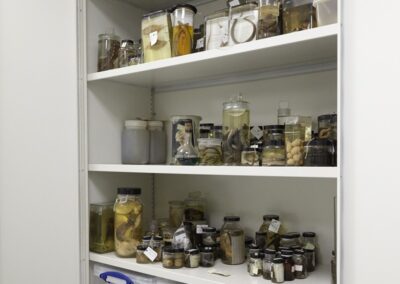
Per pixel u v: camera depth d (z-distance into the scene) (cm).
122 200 154
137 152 164
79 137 156
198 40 139
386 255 84
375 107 87
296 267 120
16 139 139
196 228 145
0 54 136
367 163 88
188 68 143
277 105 149
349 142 91
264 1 115
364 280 87
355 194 90
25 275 141
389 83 85
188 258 135
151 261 141
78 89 156
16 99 139
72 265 152
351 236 90
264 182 152
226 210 162
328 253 135
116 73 150
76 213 153
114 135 170
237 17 120
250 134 134
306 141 111
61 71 151
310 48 115
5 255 136
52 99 148
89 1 162
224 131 131
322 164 103
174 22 138
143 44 146
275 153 112
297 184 143
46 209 146
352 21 91
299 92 143
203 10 173
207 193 169
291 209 145
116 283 149
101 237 157
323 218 137
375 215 86
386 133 85
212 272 129
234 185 161
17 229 139
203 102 172
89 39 161
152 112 189
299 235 134
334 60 132
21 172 140
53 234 148
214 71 150
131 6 179
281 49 117
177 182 180
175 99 182
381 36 86
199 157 137
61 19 152
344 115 92
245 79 156
